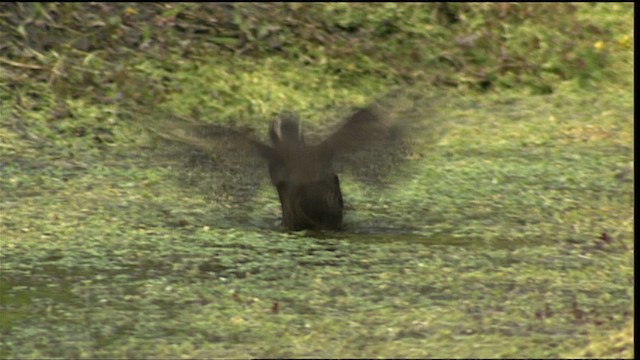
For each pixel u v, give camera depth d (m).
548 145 23.92
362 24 29.08
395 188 20.23
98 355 12.84
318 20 28.95
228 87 26.20
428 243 17.36
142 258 16.58
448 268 16.00
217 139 17.23
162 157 17.64
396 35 28.89
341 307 14.32
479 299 14.55
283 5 29.25
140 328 13.70
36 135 23.22
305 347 12.88
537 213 19.22
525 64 28.22
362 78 27.41
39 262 16.39
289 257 16.56
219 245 17.20
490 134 24.62
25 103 24.50
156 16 28.05
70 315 14.21
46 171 21.41
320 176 17.55
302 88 26.78
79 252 16.88
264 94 26.23
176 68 26.61
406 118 17.22
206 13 28.58
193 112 25.20
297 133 17.69
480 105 26.70
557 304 14.27
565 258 16.50
